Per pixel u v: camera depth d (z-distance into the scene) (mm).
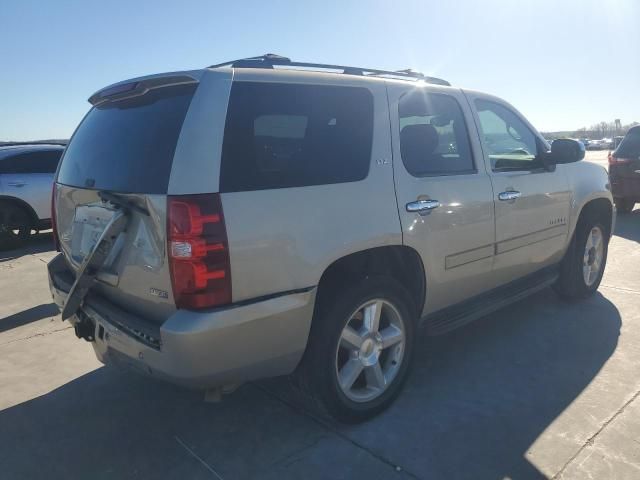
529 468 2631
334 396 2916
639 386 3381
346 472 2666
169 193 2342
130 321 2590
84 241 3014
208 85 2514
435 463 2703
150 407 3408
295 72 2842
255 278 2477
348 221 2803
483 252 3662
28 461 2883
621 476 2545
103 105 3164
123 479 2709
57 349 4395
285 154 2689
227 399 3449
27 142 10211
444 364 3814
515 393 3365
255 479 2652
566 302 4992
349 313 2891
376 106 3098
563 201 4391
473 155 3688
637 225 8938
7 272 7297
